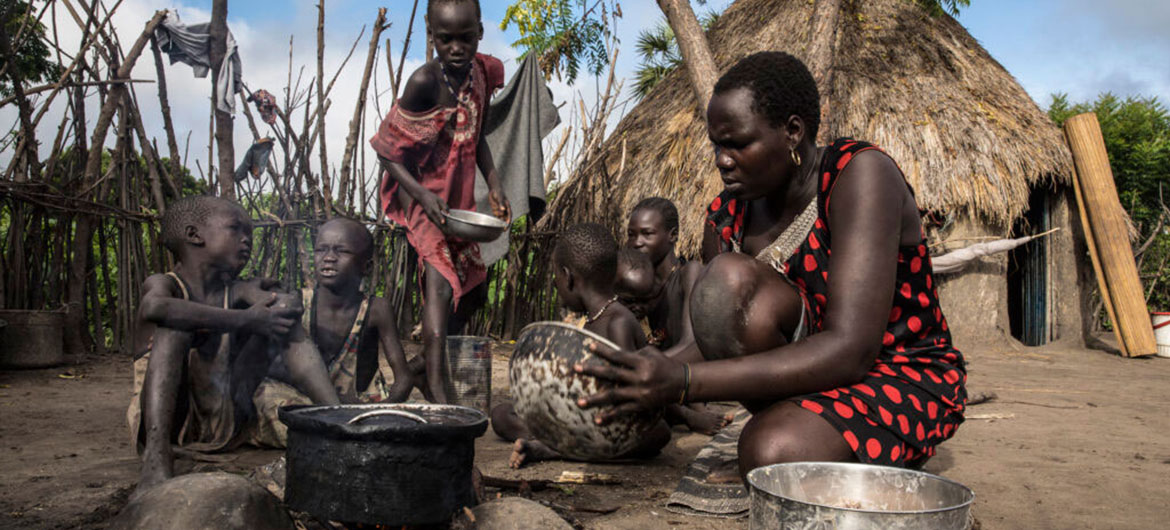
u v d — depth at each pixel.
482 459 2.91
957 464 2.95
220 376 2.67
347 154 6.95
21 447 2.87
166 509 1.51
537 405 2.24
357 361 3.24
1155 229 14.19
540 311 7.98
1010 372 7.26
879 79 10.02
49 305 6.07
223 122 5.52
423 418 1.72
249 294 2.69
